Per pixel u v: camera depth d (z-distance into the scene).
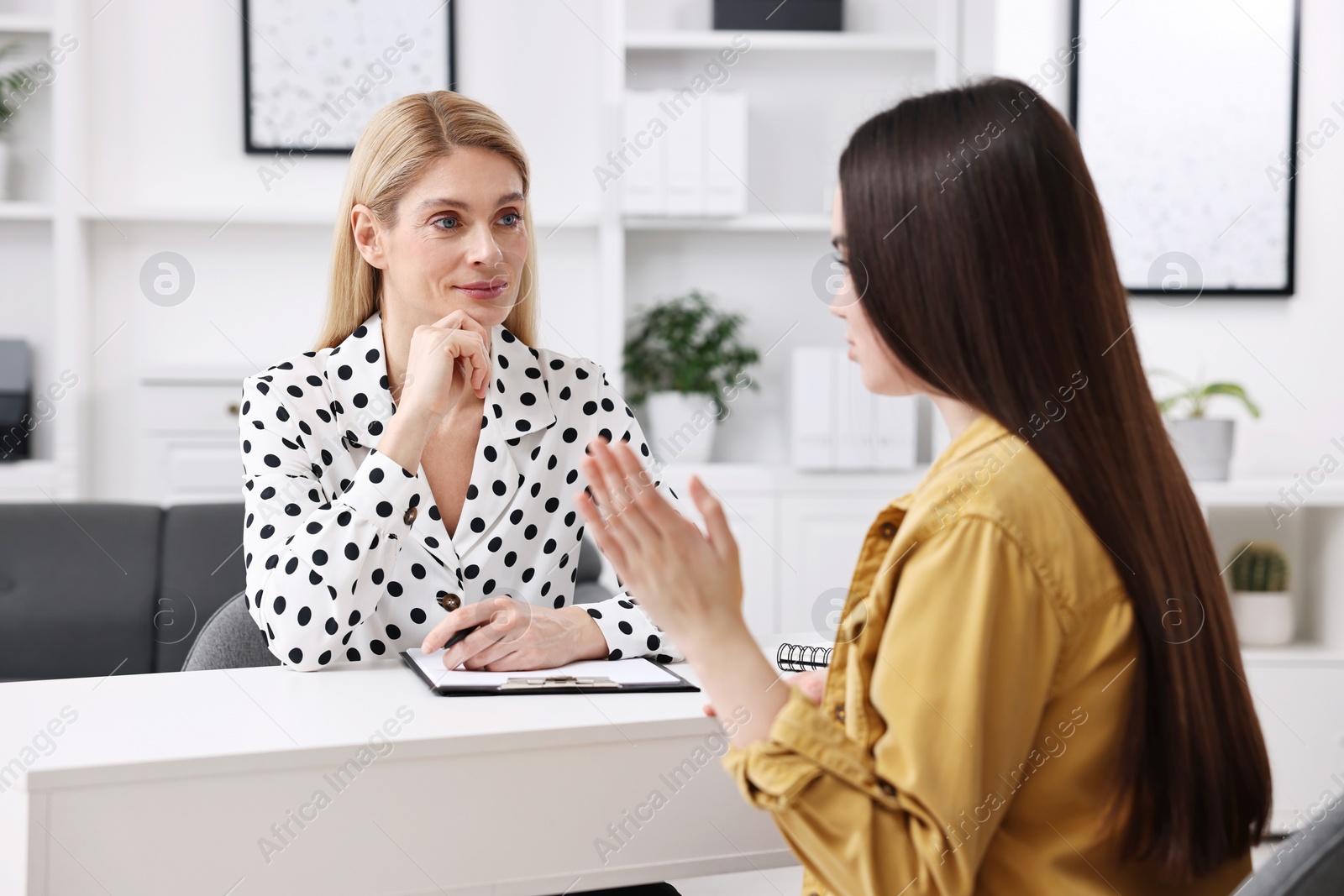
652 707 1.05
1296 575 2.90
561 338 3.16
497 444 1.49
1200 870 0.75
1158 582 0.75
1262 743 0.79
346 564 1.22
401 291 1.44
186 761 0.88
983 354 0.79
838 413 2.90
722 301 3.20
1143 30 3.01
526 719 1.00
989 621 0.72
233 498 2.86
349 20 3.06
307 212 2.95
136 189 3.02
